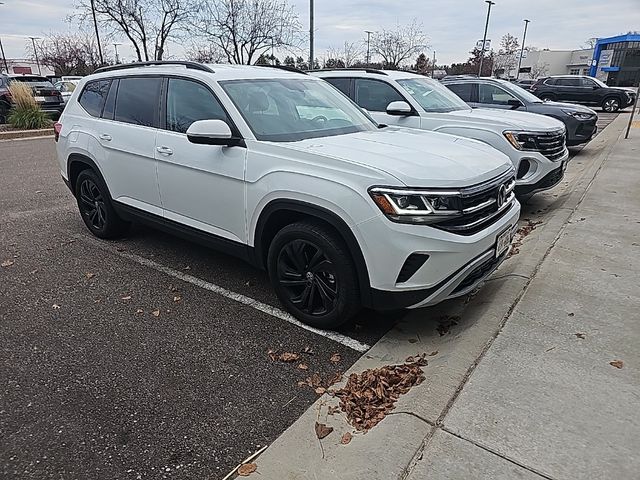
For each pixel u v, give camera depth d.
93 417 2.57
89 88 5.17
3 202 6.88
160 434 2.46
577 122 10.53
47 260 4.73
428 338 3.33
